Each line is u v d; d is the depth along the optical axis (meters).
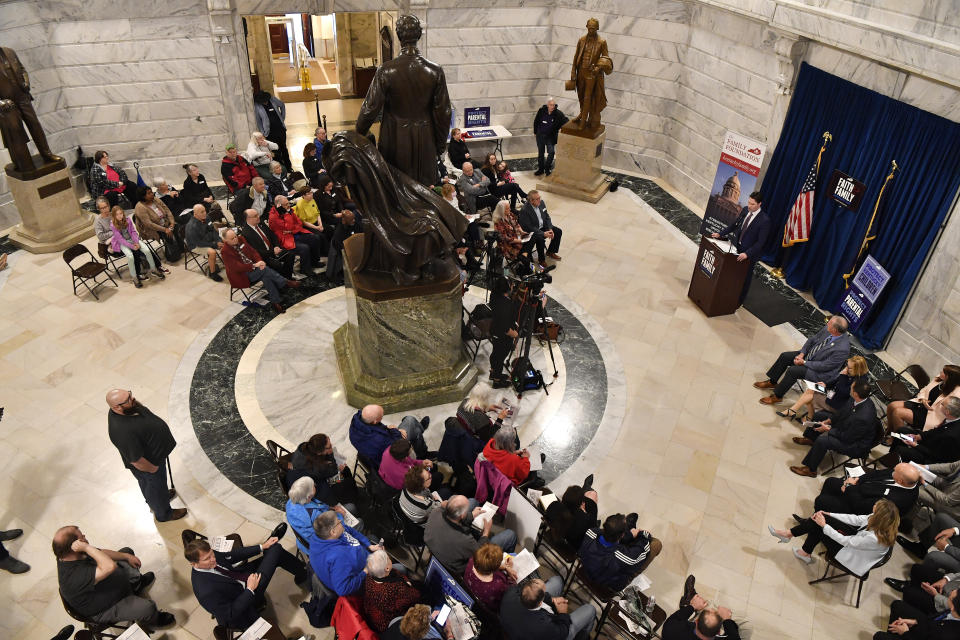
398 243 6.26
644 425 7.05
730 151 9.65
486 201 10.72
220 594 4.63
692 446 6.83
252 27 15.16
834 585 5.59
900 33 7.05
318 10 11.10
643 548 4.82
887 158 7.84
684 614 4.59
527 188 12.08
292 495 4.81
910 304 7.89
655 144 12.60
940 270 7.40
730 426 7.11
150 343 7.92
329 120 14.85
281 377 7.49
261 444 6.63
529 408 7.18
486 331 7.73
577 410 7.20
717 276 8.45
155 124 11.22
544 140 12.16
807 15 8.33
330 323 8.38
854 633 5.22
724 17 10.31
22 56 9.76
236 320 8.36
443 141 6.41
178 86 11.02
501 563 4.45
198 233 9.04
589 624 4.84
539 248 9.45
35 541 5.67
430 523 4.78
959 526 5.50
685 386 7.61
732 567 5.67
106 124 10.96
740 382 7.71
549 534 5.20
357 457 5.99
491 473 5.26
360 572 4.56
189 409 7.02
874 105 7.92
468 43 12.30
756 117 10.11
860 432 6.10
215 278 9.10
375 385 7.02
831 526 5.43
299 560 5.27
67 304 8.52
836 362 7.04
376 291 6.39
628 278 9.55
